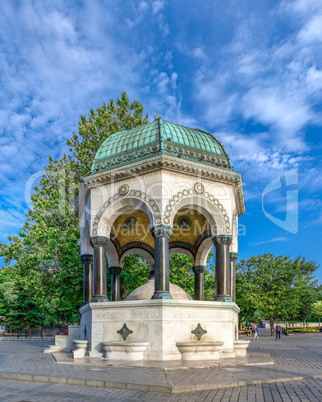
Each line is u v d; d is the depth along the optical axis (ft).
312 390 29.78
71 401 26.84
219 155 59.77
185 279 93.30
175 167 53.88
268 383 32.89
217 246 56.70
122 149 60.18
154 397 27.73
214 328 51.21
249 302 174.29
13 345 102.27
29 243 97.30
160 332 47.26
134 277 89.56
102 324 51.83
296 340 130.52
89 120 114.93
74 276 85.30
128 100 119.34
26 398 27.91
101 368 40.86
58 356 53.78
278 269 178.81
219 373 36.96
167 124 60.03
